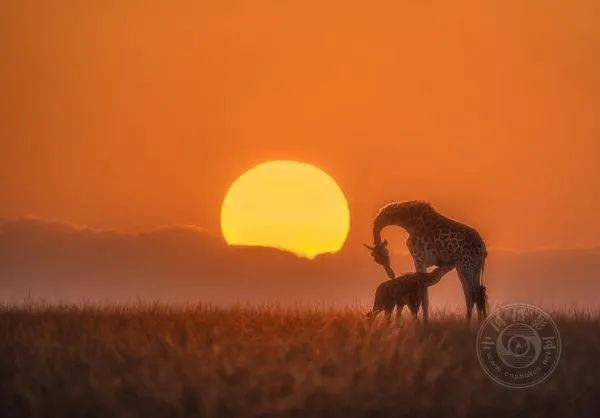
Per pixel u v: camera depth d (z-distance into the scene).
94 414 44.22
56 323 68.75
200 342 56.78
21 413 44.47
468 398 45.94
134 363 50.88
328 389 45.53
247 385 46.44
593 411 46.31
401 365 50.00
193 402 44.97
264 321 69.44
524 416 45.81
